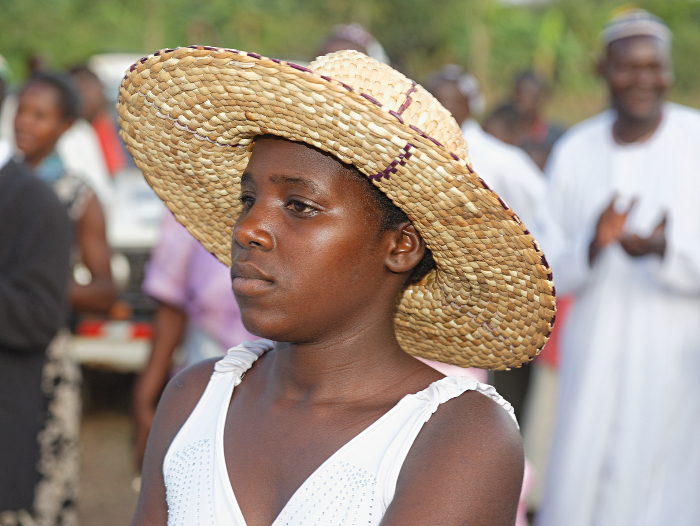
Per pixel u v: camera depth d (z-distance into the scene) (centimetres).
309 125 114
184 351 302
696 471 328
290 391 133
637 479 329
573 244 337
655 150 342
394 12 1798
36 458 289
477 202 116
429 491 115
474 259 126
